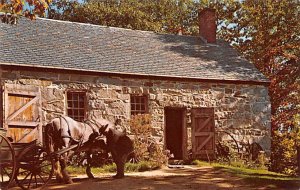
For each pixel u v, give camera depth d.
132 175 13.83
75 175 14.07
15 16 11.38
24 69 16.58
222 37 29.77
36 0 11.19
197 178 12.98
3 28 18.53
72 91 17.45
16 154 10.84
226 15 30.00
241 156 19.89
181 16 33.34
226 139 19.83
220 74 20.25
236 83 20.27
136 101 18.73
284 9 27.50
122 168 13.22
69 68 17.25
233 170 15.34
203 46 23.08
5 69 16.28
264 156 20.05
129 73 18.25
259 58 27.03
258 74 21.08
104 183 12.02
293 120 25.09
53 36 19.48
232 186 11.60
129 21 29.91
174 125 20.62
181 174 14.12
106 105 17.94
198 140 18.91
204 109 19.09
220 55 22.48
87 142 12.59
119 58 19.33
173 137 20.58
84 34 20.64
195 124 19.06
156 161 16.38
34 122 13.21
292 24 27.47
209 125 19.02
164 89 18.98
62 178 12.36
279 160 21.53
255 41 27.67
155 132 18.58
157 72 18.94
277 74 26.70
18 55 17.00
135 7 32.50
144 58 20.02
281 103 26.09
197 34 31.83
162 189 11.11
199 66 20.61
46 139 11.84
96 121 13.09
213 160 18.86
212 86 19.88
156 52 21.00
